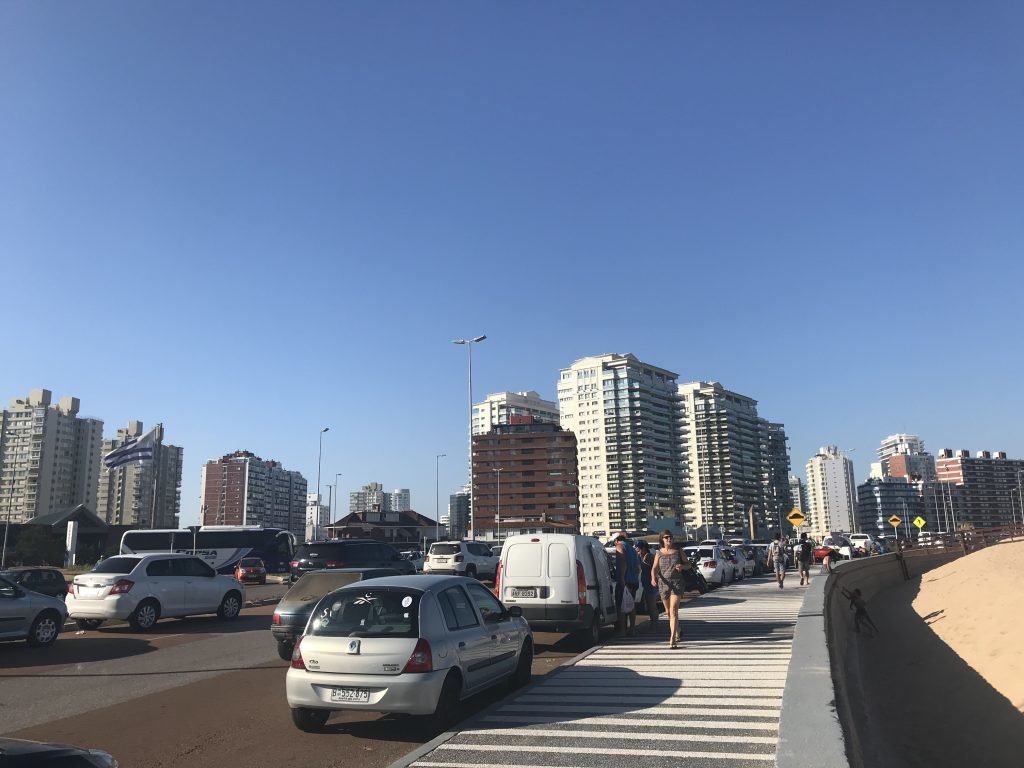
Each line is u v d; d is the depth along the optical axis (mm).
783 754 4648
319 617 7891
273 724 8273
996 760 12008
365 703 7289
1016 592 26141
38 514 106375
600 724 7098
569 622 12461
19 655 13719
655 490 150375
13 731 8086
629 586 14125
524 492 122250
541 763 5930
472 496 53938
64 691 10320
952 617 24625
